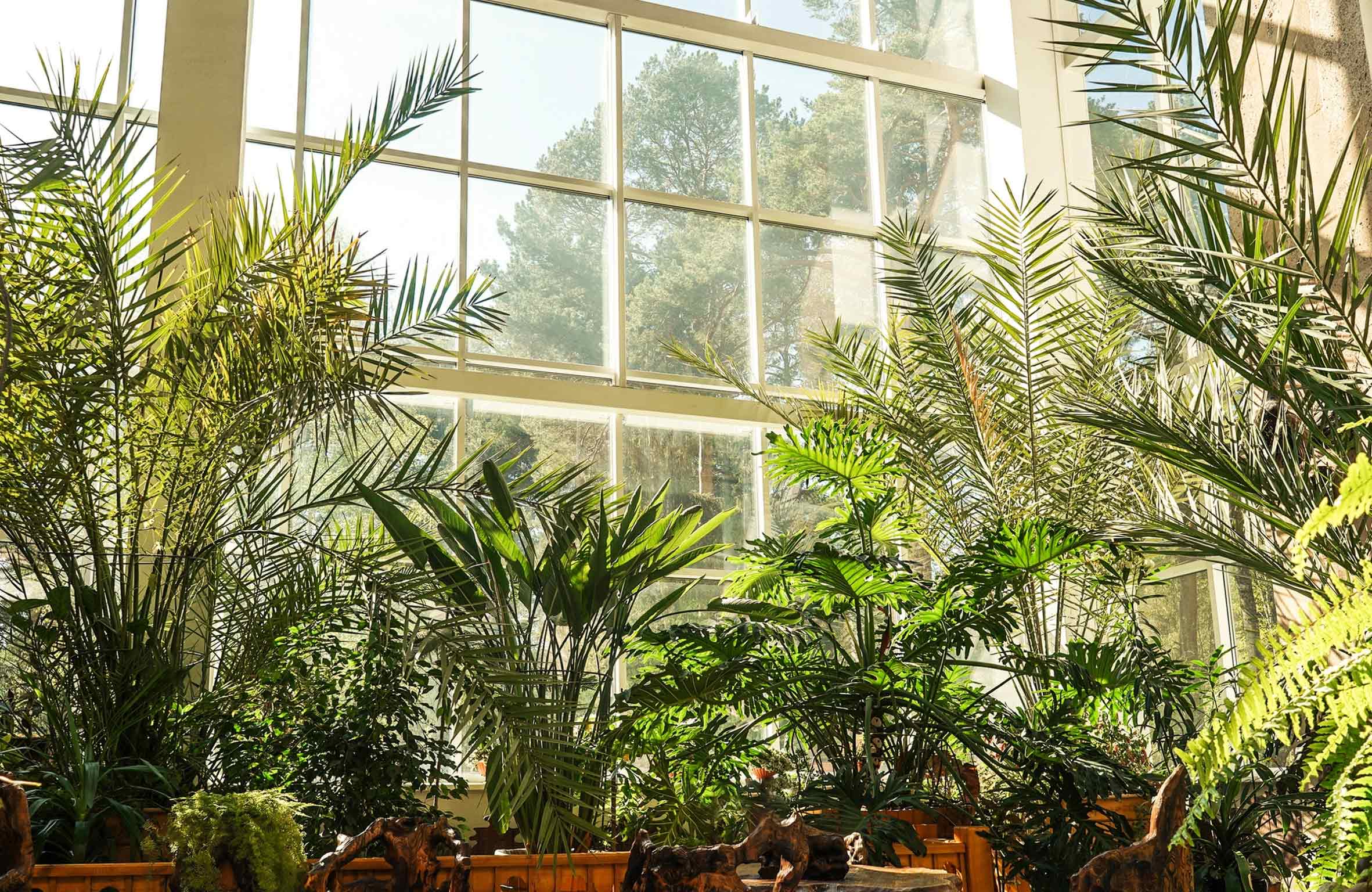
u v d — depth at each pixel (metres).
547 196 6.85
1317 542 3.51
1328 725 1.04
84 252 3.95
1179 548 4.57
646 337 6.85
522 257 6.68
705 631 4.64
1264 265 3.33
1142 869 1.69
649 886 2.12
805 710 4.70
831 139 7.73
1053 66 8.09
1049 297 7.18
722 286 7.14
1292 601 5.45
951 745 4.99
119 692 3.84
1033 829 4.52
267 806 2.95
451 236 6.54
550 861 3.69
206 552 4.11
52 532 3.96
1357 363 4.07
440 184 6.60
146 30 6.21
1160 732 4.85
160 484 4.17
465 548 4.32
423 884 2.56
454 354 6.27
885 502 5.11
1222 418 4.22
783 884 2.11
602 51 7.25
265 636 4.26
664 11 7.39
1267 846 4.12
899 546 6.66
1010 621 4.79
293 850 2.93
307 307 4.24
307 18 6.55
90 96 6.02
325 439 4.22
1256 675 0.94
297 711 4.36
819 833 2.41
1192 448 3.94
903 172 7.87
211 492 4.15
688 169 7.28
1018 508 5.65
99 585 3.97
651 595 6.31
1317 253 3.36
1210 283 3.62
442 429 6.14
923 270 6.12
